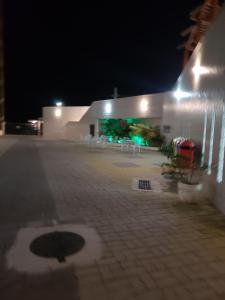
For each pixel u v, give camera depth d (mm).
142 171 8352
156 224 3904
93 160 10773
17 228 3607
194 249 3146
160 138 15953
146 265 2768
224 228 3797
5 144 17781
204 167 5426
